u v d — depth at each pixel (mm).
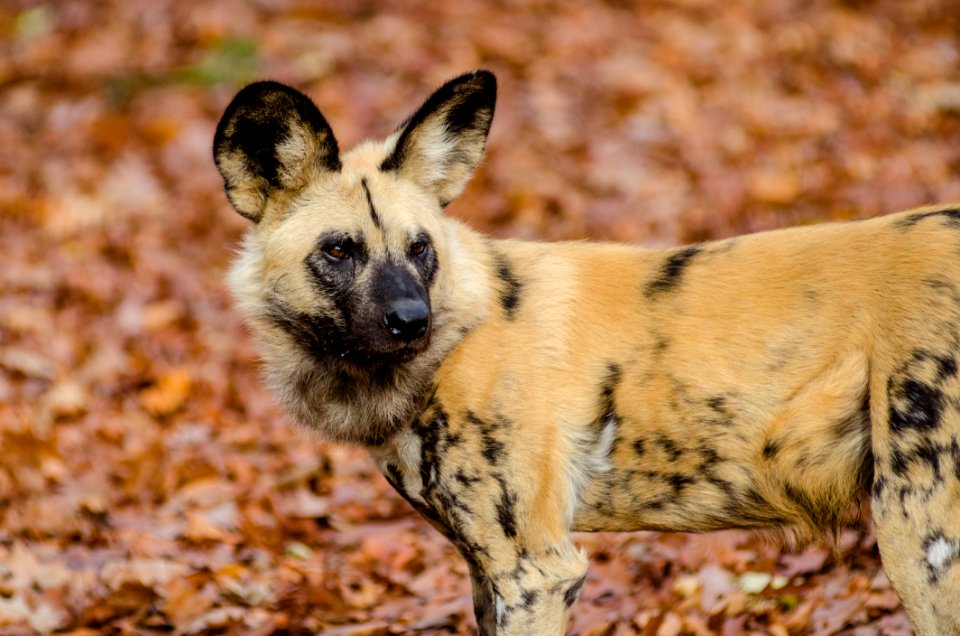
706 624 8594
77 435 12688
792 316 7066
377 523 10938
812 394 6922
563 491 7301
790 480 7051
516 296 7547
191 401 13328
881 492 6594
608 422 7344
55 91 20344
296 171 7723
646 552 9945
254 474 11828
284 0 21625
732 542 9805
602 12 20625
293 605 9523
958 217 6895
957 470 6410
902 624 8234
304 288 7660
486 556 7352
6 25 22594
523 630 7238
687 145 17031
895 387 6590
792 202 15461
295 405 7957
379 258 7547
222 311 15039
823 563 9328
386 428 7582
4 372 13883
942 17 19844
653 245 15023
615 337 7387
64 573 10078
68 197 17516
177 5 22078
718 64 18906
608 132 17484
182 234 16594
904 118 17203
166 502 11445
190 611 9453
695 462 7230
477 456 7316
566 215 15938
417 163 7926
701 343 7211
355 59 19812
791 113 17547
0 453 12133
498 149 17297
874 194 15289
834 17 19906
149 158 18328
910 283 6727
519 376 7328
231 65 20094
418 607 9453
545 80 18812
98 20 22094
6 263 16062
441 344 7414
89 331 14773
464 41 19984
